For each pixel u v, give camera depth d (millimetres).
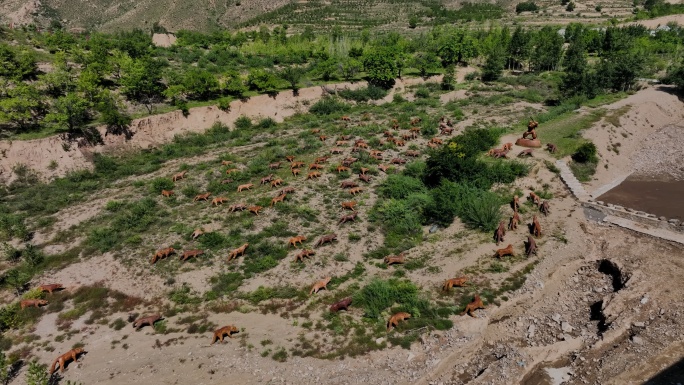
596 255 27625
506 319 23109
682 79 60156
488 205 30781
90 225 34000
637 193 36688
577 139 43031
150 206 35875
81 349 21391
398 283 25125
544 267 26328
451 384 19312
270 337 21891
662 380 18578
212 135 54188
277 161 44812
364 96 67438
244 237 30906
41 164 43469
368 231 31141
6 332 23250
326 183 38938
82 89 50781
